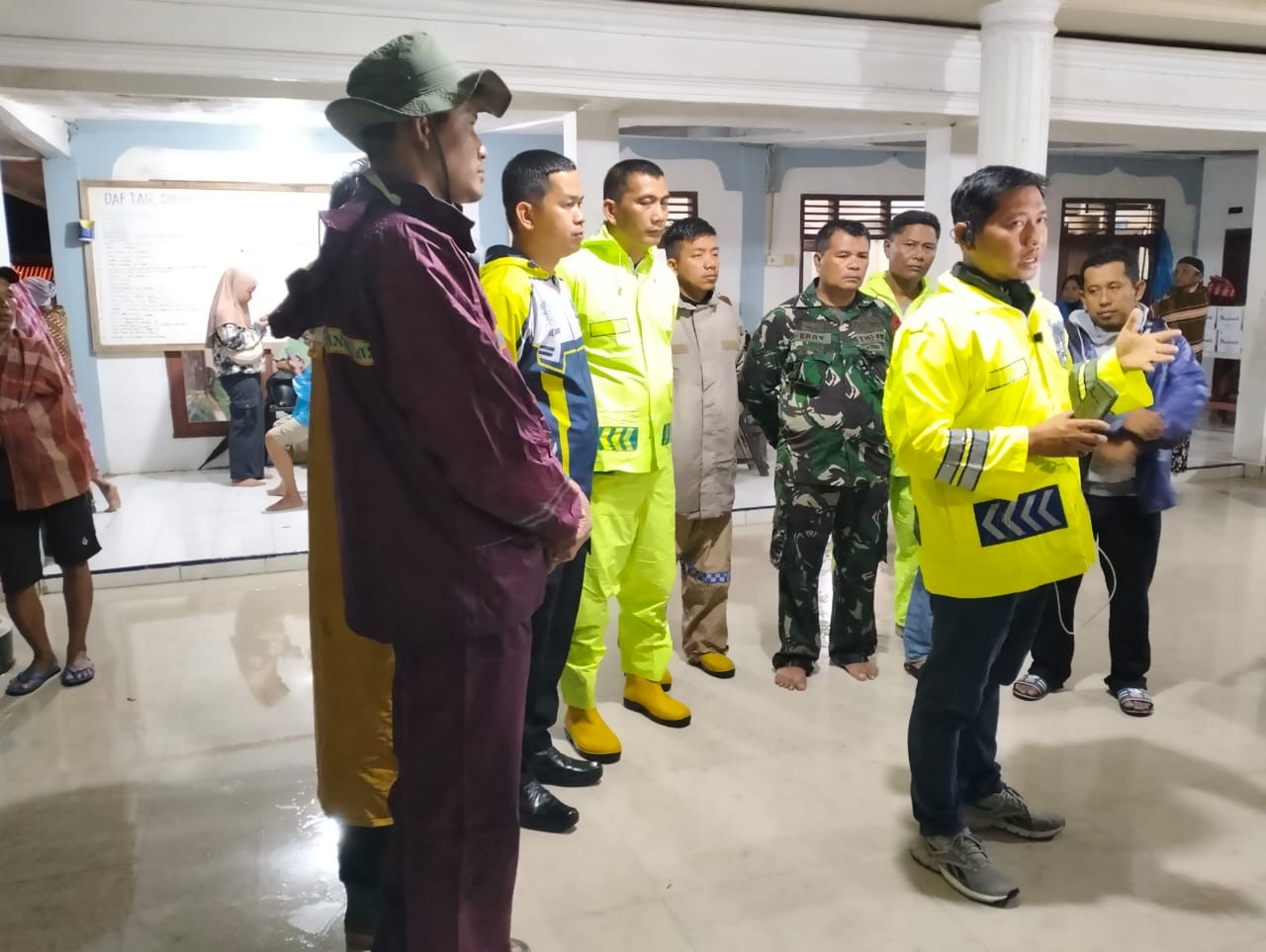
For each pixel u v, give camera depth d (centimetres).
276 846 232
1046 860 221
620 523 265
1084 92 473
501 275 214
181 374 677
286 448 563
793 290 831
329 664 184
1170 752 272
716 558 329
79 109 531
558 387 220
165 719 301
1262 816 239
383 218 132
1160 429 271
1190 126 499
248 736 289
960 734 224
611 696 317
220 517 546
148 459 683
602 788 256
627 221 264
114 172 643
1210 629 368
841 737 284
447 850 141
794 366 306
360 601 139
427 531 134
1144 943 193
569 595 244
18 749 281
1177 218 955
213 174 660
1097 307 274
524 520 135
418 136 138
